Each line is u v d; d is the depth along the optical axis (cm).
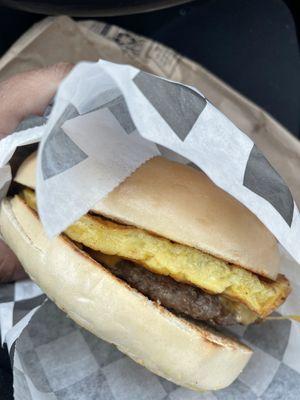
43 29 21
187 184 16
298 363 18
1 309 19
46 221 14
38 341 17
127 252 15
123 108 16
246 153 15
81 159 15
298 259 16
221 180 14
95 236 15
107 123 16
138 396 17
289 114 24
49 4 18
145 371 18
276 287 16
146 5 18
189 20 25
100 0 18
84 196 15
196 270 15
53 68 19
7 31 23
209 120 15
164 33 24
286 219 15
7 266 19
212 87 21
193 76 21
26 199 16
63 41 21
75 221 15
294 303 18
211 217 15
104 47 21
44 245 15
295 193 21
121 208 15
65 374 17
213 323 16
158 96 14
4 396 18
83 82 14
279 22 25
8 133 20
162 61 21
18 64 21
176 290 15
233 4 25
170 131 14
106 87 14
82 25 21
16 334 17
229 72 24
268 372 18
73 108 14
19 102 19
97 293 15
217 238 15
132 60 22
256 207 15
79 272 15
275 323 19
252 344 19
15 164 17
